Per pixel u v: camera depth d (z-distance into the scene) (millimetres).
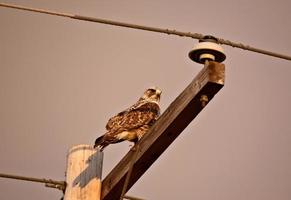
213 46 11469
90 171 13758
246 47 12125
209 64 11141
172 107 11969
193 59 11680
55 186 13680
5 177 13500
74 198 13547
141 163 12641
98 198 13570
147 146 12375
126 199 14023
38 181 13633
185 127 11992
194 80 11477
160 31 12219
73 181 13672
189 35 12047
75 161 13844
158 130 12203
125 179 12875
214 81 11070
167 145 12297
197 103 11500
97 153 13977
